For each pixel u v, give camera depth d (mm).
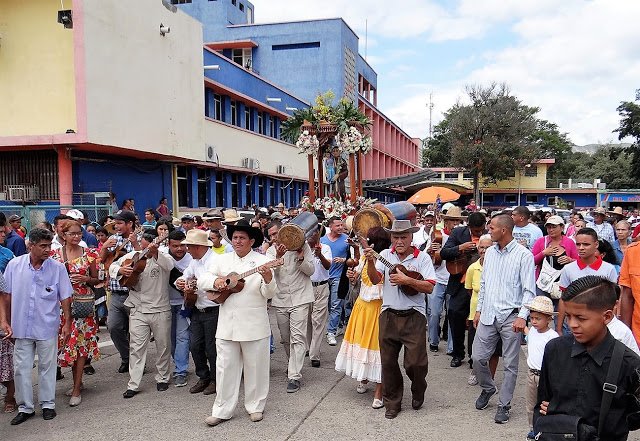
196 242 6164
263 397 5590
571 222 13828
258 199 27000
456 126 47156
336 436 5070
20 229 9750
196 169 21156
